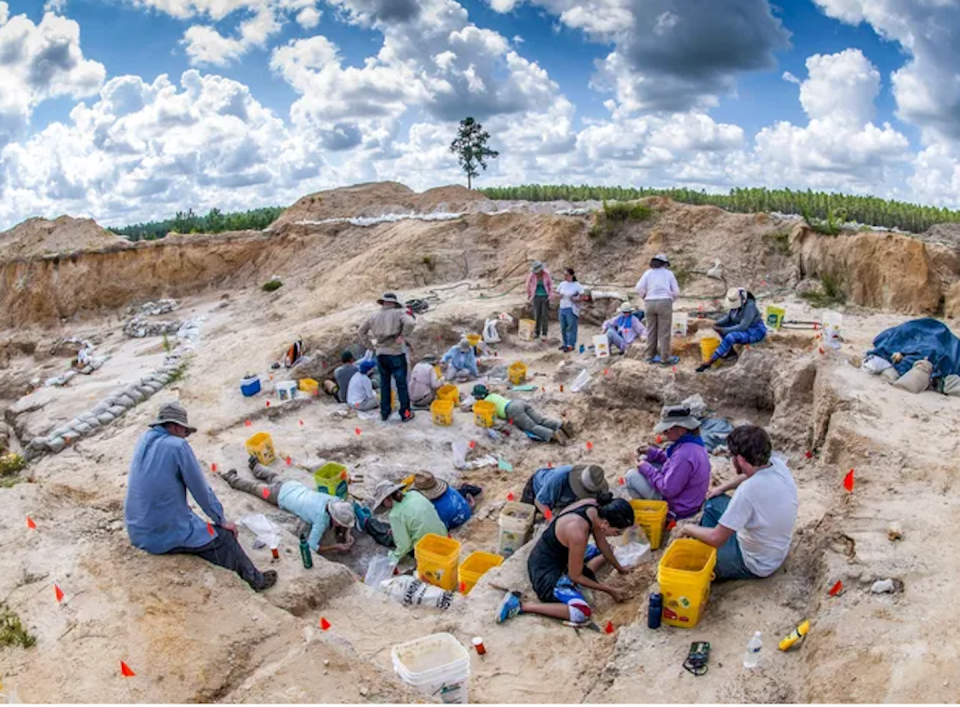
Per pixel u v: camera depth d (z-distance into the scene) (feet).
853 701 12.71
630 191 86.28
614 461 30.01
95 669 15.56
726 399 32.91
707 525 18.94
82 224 95.61
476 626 17.99
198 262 84.43
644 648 15.83
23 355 79.30
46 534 20.83
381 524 24.77
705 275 53.31
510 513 23.75
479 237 65.87
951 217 63.05
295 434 33.12
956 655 13.28
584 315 51.26
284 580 20.08
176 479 18.98
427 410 36.37
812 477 23.86
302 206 97.09
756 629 15.97
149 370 53.11
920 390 27.09
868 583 16.03
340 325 46.68
